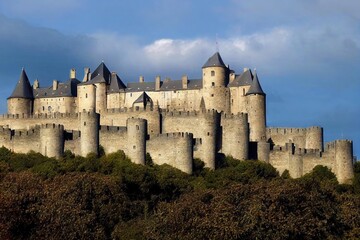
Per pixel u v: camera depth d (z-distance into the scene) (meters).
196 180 187.00
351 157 195.25
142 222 152.00
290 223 126.12
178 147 192.12
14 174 173.38
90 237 133.50
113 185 168.00
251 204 132.12
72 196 154.88
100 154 196.00
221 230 122.56
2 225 125.25
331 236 130.38
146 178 180.25
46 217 132.00
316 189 146.88
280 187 142.00
